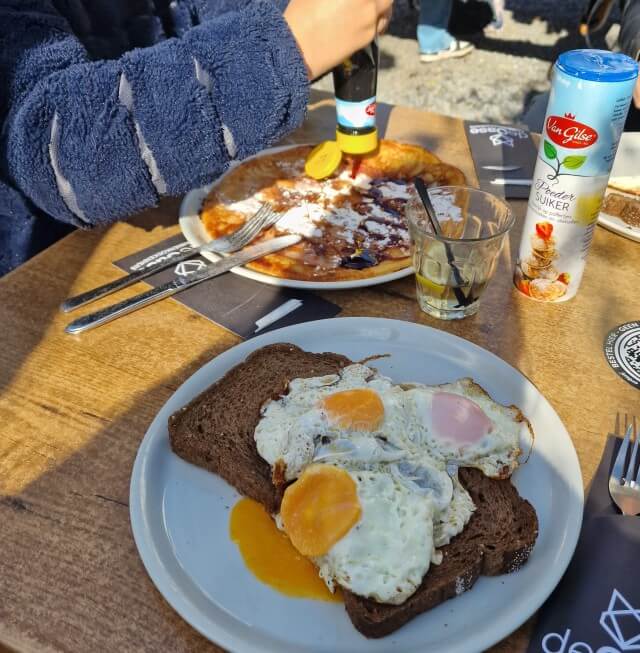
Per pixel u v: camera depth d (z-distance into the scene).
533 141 1.68
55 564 0.72
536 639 0.63
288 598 0.69
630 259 1.26
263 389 0.92
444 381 0.95
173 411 0.88
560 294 1.12
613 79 0.86
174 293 1.16
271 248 1.24
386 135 1.74
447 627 0.66
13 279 1.19
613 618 0.64
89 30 1.61
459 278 1.05
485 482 0.79
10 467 0.84
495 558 0.69
